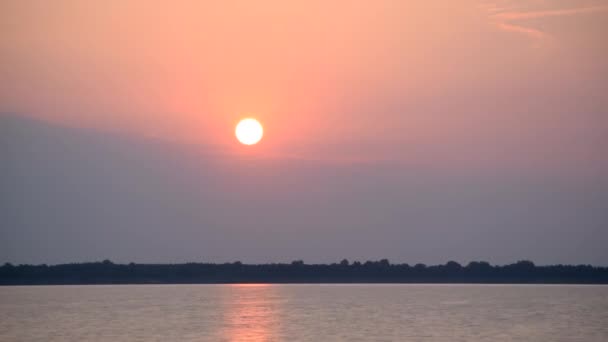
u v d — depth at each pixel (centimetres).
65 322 16312
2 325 15612
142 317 17738
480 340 12950
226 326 15312
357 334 13688
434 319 17062
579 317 17825
